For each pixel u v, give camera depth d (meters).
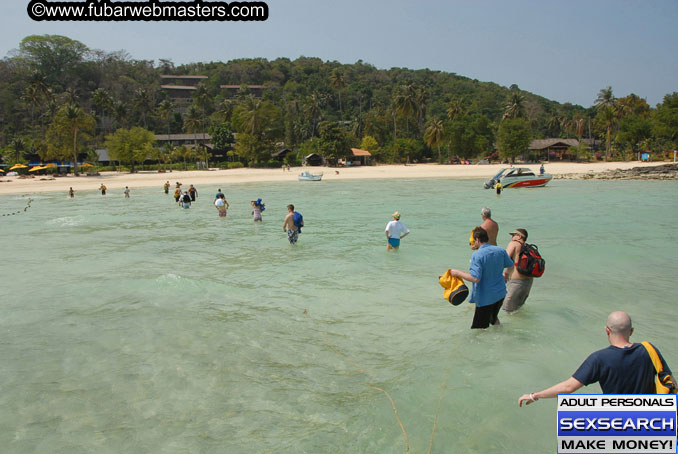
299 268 11.41
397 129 134.88
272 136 102.19
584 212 22.06
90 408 4.88
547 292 8.68
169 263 12.39
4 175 80.25
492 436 4.16
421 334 6.77
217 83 196.12
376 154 114.38
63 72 159.12
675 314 7.33
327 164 103.75
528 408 4.62
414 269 11.02
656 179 48.62
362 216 22.34
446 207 26.08
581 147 106.12
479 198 32.38
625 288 8.91
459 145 102.62
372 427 4.39
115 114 121.19
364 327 7.19
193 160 105.00
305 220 20.97
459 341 6.38
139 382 5.46
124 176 77.56
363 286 9.59
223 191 47.41
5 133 127.19
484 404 4.71
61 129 78.56
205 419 4.62
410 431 4.29
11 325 7.53
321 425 4.46
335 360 6.00
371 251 13.32
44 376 5.65
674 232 15.73
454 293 6.44
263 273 10.98
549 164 90.44
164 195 45.16
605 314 7.36
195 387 5.32
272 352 6.29
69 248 15.12
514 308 7.40
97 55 172.88
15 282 10.48
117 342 6.73
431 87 190.00
